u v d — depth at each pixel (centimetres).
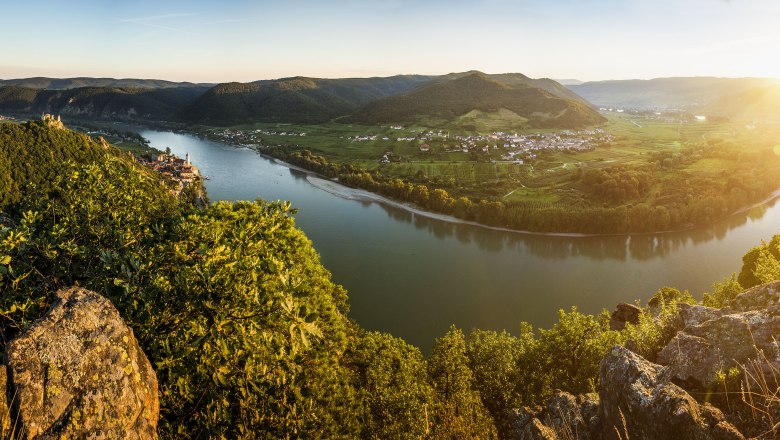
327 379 1855
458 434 2278
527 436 1502
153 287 1030
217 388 1066
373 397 2495
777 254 4250
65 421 659
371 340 3256
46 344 699
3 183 8644
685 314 1872
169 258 1258
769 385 1081
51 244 1120
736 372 1143
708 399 1150
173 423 1008
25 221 1111
